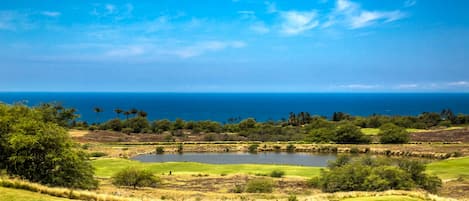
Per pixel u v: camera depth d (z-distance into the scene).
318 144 144.62
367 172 57.84
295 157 123.75
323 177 62.78
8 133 37.38
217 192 59.88
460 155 117.75
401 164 63.44
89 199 26.86
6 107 41.31
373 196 35.50
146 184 64.62
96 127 182.00
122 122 185.00
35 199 23.70
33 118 42.22
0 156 36.47
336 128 153.75
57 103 64.62
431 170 84.56
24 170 36.47
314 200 35.56
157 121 192.38
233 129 186.38
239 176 79.94
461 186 63.81
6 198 23.03
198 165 96.31
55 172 37.69
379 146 136.75
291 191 61.41
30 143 35.62
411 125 193.25
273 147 142.75
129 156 124.44
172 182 71.69
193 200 41.03
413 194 36.91
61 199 24.89
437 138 154.12
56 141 38.16
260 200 40.53
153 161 115.31
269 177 79.12
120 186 61.84
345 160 74.31
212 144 145.88
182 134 173.38
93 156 116.19
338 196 37.16
